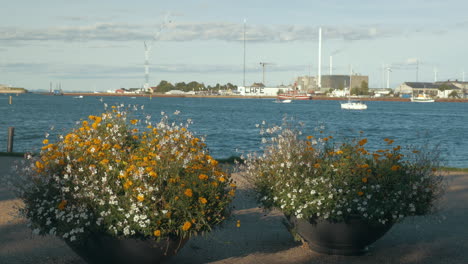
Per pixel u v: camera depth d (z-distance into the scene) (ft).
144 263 17.16
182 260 19.58
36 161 18.42
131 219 16.30
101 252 16.94
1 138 104.58
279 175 20.38
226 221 19.40
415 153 21.62
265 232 23.93
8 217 25.11
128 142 21.12
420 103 615.98
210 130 146.41
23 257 19.22
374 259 20.04
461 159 83.41
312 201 19.22
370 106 472.44
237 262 19.45
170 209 16.67
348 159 20.24
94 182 16.84
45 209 17.15
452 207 29.78
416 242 22.67
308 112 312.71
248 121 194.59
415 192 19.26
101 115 22.16
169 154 18.35
